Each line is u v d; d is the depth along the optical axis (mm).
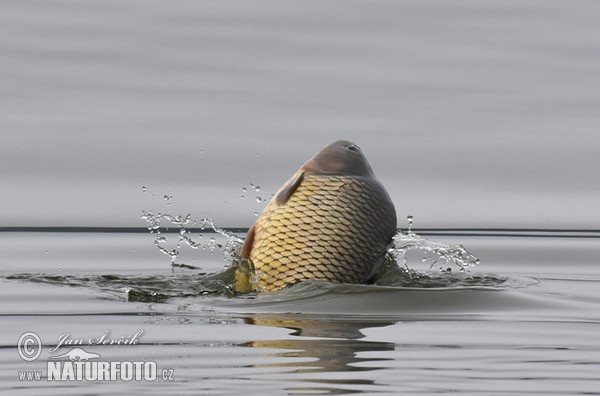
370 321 29312
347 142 35000
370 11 74125
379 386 22922
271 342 26719
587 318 30328
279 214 33250
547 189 53781
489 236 46812
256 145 56844
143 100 62594
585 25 72812
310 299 31469
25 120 59594
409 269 36719
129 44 68562
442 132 59688
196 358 25156
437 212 50500
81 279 35938
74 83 64250
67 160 55188
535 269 40062
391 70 67062
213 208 49938
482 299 32375
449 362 25000
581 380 23641
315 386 22859
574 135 60031
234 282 34000
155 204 50219
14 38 68438
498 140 59156
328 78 65938
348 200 33281
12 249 42594
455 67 67750
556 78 66875
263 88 64500
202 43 69125
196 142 57250
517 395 22484
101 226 47438
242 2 74562
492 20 73375
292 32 70938
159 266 39750
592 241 45562
